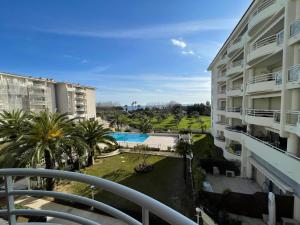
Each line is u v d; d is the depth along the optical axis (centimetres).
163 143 3784
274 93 1497
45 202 1325
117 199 1441
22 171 202
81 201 189
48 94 5025
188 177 1923
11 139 1631
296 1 1099
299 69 1014
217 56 3066
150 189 1684
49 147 1405
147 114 8731
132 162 2475
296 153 1118
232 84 2425
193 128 5278
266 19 1419
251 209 1216
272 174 1330
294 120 1103
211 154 2491
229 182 1752
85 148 1678
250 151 1781
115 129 5447
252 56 1515
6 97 3928
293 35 1073
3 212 218
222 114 2730
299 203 1108
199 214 1144
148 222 140
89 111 6606
